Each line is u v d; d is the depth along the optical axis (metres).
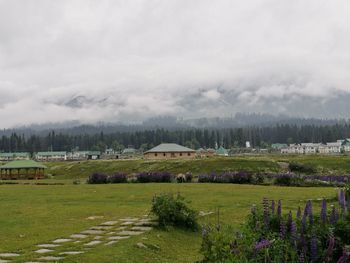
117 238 16.94
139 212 24.38
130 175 59.97
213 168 75.75
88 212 24.86
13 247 15.40
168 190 39.66
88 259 13.50
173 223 19.50
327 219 10.54
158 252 15.50
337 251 9.27
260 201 29.95
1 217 23.27
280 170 71.88
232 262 8.45
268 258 8.61
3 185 54.75
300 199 30.56
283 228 9.88
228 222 21.31
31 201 31.94
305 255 8.98
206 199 31.44
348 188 21.16
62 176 90.94
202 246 10.21
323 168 71.75
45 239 16.88
